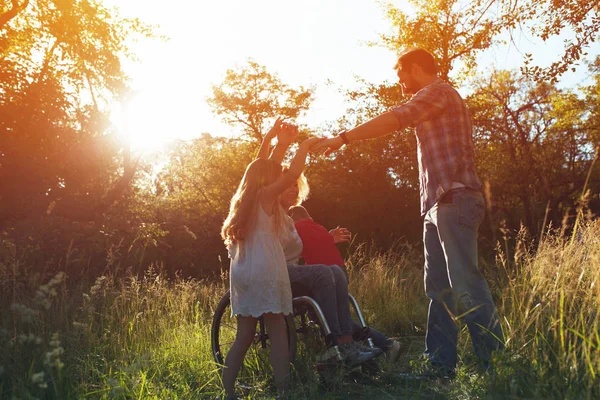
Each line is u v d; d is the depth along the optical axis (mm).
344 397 3135
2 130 13594
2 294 4203
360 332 3602
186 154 25984
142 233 17578
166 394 3234
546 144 20828
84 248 11883
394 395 3152
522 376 2564
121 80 17844
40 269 9234
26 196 13484
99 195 16891
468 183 3438
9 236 10398
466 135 3523
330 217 23375
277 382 3234
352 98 22656
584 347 2469
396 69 3836
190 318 5172
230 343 4059
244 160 30906
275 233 3330
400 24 19469
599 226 3301
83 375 3305
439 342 3586
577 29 11039
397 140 22172
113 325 4301
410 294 5793
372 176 22812
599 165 19516
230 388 3252
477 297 3336
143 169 20000
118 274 7348
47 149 14305
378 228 22828
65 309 3957
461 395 2896
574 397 2283
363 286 5941
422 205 3617
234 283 3273
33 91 14617
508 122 21125
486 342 3246
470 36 12758
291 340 3441
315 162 24000
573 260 3064
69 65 17594
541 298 2980
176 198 27891
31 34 16938
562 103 22094
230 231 3273
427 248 3703
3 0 15828
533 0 11086
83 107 16172
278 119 3721
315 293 3514
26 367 3131
